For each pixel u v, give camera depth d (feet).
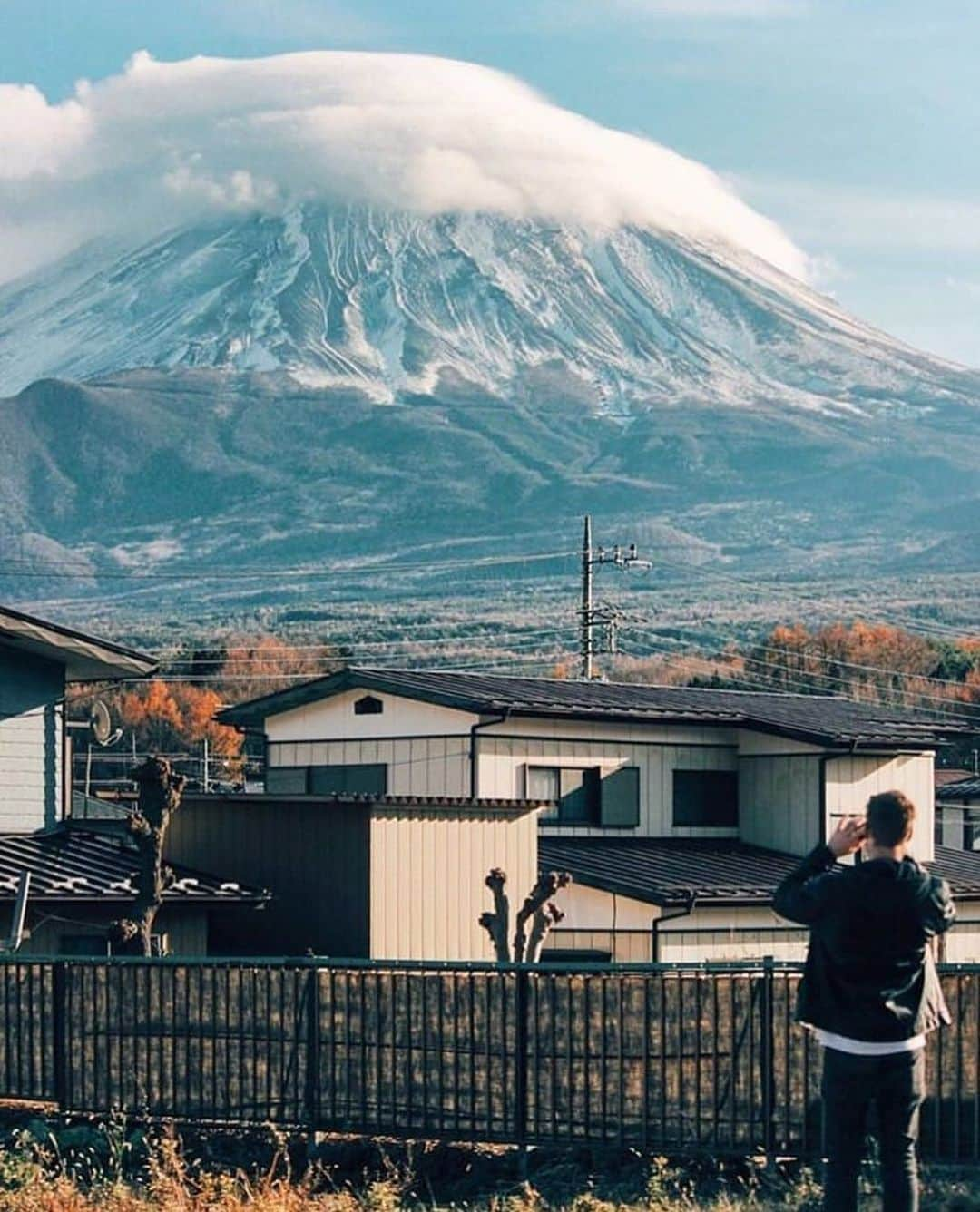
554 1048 56.39
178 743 295.69
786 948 122.62
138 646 511.81
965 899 128.57
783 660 339.57
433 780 130.41
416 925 94.99
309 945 94.94
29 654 102.58
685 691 150.30
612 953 118.52
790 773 137.69
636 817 135.03
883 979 37.27
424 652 477.77
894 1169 37.35
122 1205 50.55
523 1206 51.16
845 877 37.35
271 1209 49.47
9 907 89.92
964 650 349.20
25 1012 64.13
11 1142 59.98
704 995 55.31
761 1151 54.39
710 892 118.42
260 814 97.09
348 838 94.22
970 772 232.94
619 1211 50.34
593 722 133.59
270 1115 59.82
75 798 161.17
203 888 93.45
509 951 92.84
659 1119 55.36
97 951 91.76
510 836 99.30
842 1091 37.35
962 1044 53.21
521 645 551.59
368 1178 56.39
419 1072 57.98
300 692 137.39
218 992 61.05
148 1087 61.77
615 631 267.59
